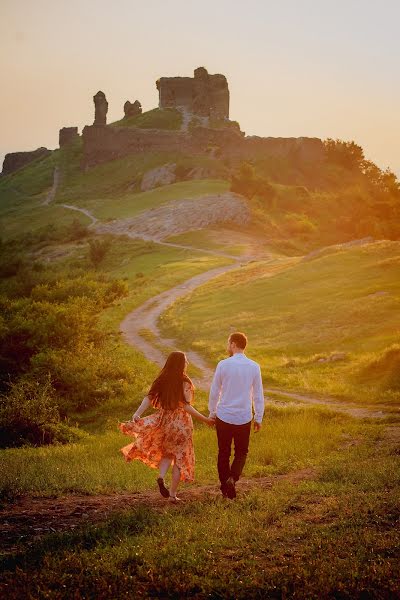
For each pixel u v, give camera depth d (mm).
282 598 5164
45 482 10492
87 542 6559
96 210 172625
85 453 16312
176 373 8656
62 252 129500
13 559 5977
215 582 5438
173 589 5352
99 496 9648
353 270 63125
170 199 163375
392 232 142750
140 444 8648
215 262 97125
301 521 7238
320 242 135500
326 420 20734
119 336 53281
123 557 5945
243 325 51250
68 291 71250
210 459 13781
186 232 132000
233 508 7945
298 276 65312
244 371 8750
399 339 38562
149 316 62812
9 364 38938
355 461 12070
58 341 41438
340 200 180500
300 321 49000
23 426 23266
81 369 35594
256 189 159250
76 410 32938
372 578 5395
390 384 28297
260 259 101625
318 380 31938
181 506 8414
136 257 113938
